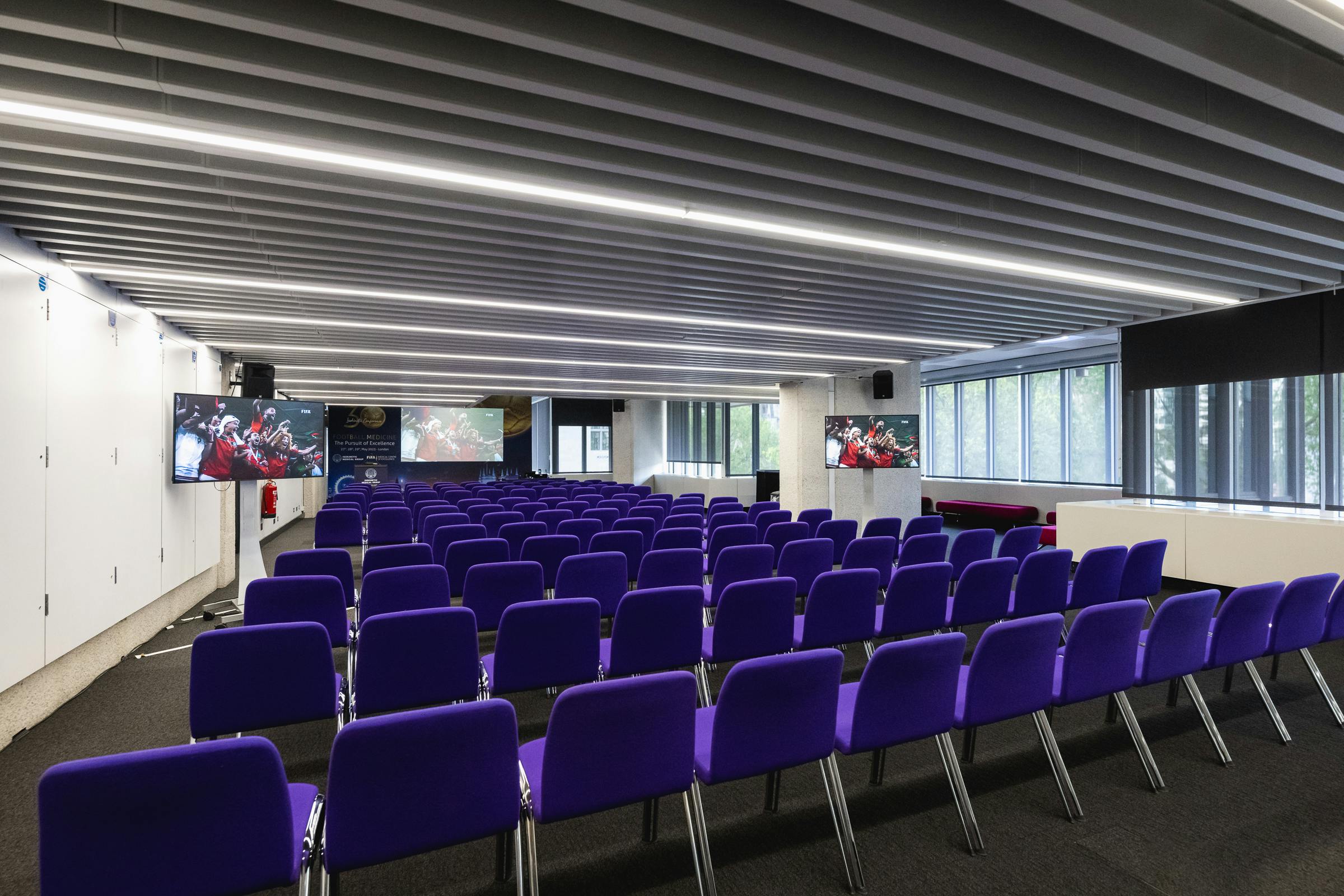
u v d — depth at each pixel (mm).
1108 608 2920
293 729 3803
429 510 8305
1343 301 6562
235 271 5145
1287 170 3996
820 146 3346
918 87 2844
